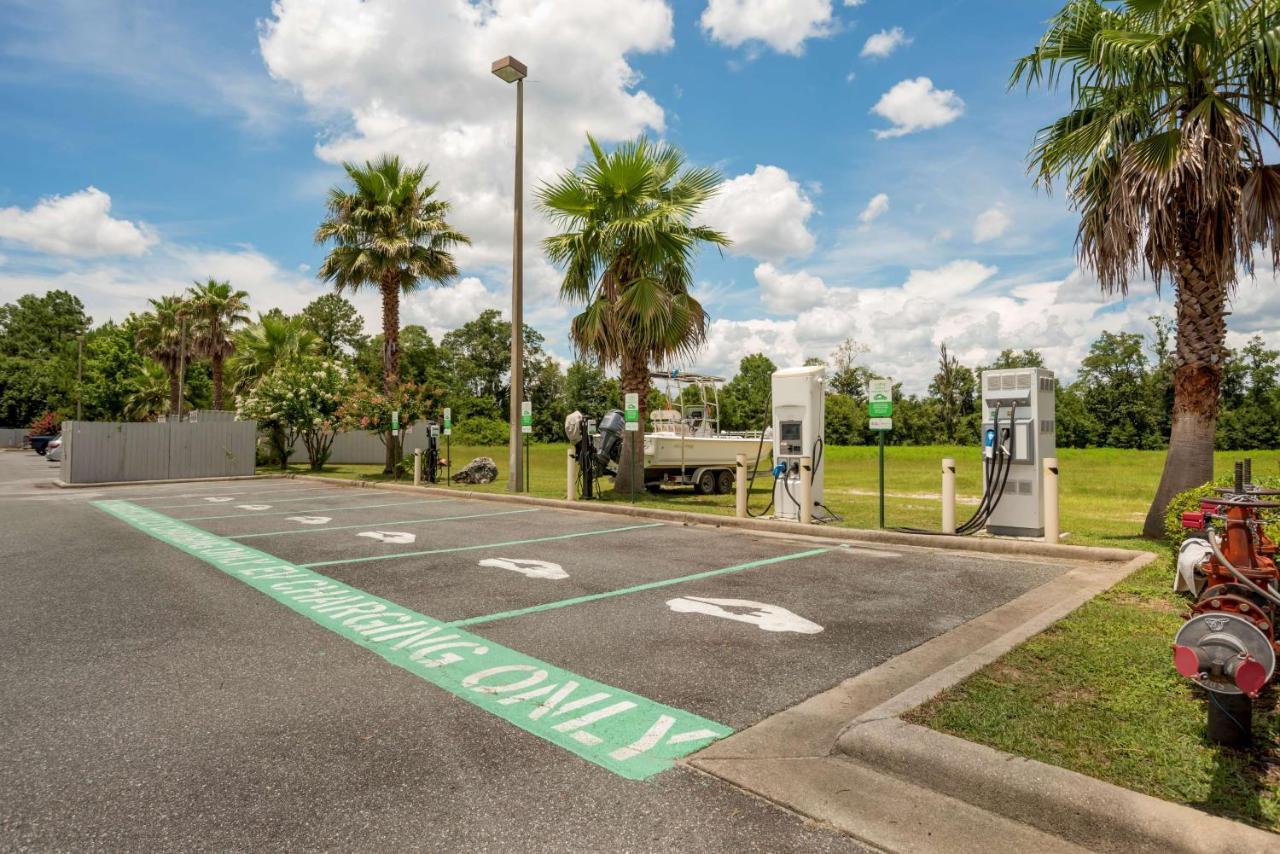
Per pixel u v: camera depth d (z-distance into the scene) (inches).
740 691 152.2
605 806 106.2
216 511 527.8
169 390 1643.7
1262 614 119.8
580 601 232.2
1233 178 289.4
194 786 113.1
